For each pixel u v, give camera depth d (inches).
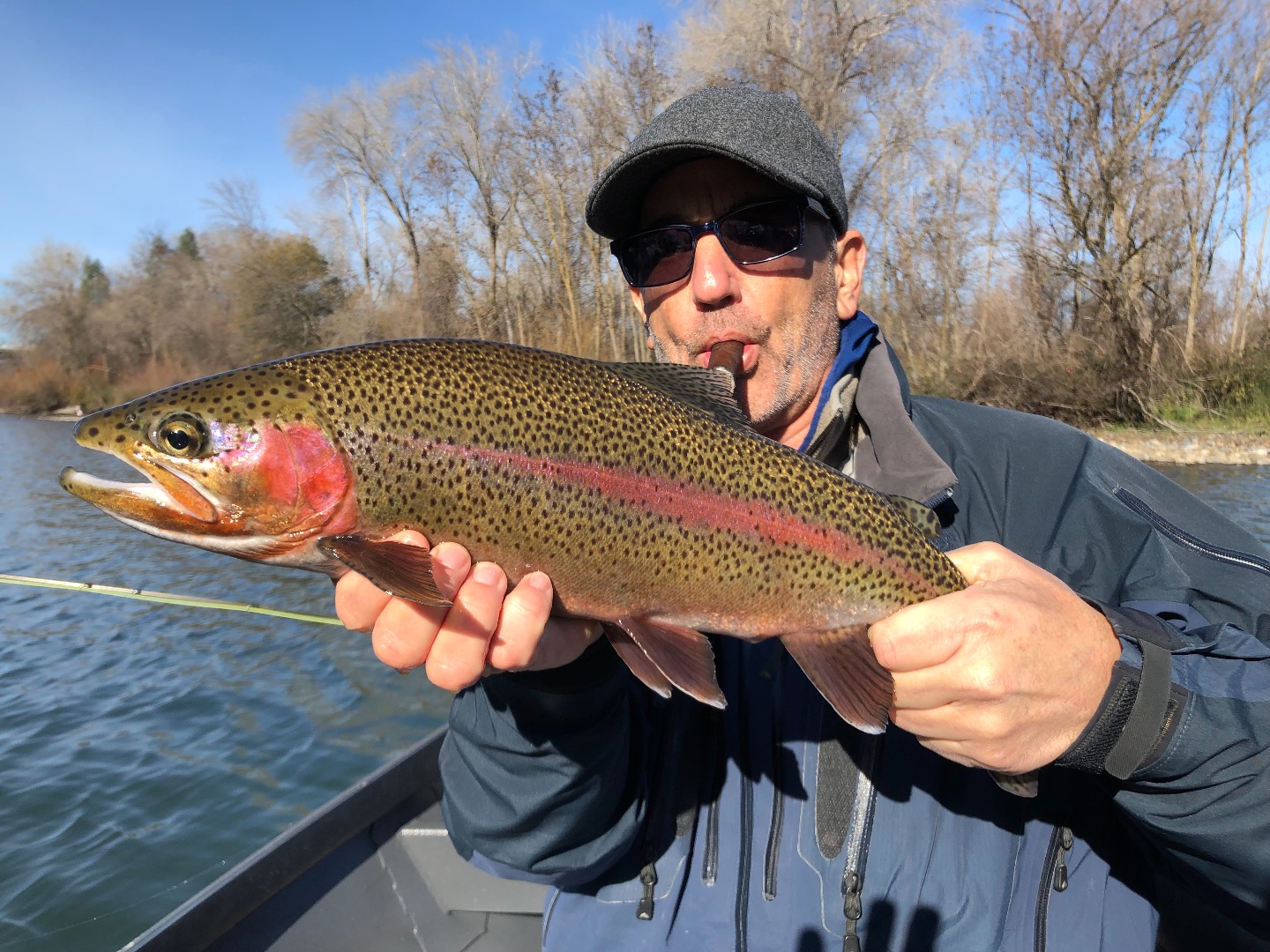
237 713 65.2
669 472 19.1
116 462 227.1
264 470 17.7
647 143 22.0
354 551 16.2
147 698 68.3
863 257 24.8
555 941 19.8
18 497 168.9
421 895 28.1
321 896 26.4
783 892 18.6
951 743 15.8
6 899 43.0
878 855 18.4
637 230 24.8
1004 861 18.3
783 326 22.4
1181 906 23.0
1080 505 20.0
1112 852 18.9
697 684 18.2
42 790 53.6
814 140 22.8
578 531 18.4
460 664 15.8
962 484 21.2
